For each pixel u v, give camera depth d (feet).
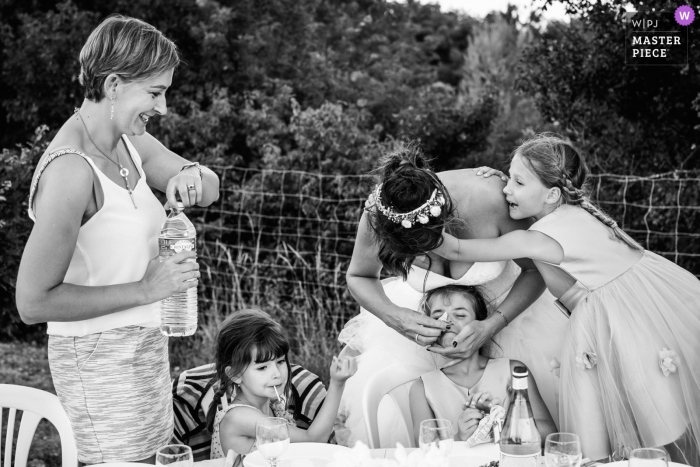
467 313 10.30
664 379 9.50
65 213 7.64
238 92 29.35
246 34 30.42
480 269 10.43
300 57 32.91
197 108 26.68
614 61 21.40
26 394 8.97
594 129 22.61
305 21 33.81
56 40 26.63
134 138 9.36
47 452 15.39
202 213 24.09
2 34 27.45
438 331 9.96
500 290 11.07
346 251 22.61
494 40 45.85
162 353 8.73
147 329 8.43
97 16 27.40
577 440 6.75
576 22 24.72
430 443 6.78
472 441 8.16
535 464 7.00
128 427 8.33
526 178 9.80
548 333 11.28
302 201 23.21
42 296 7.61
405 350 11.36
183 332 8.80
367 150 24.11
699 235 19.85
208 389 10.91
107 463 7.74
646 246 21.31
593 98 22.36
